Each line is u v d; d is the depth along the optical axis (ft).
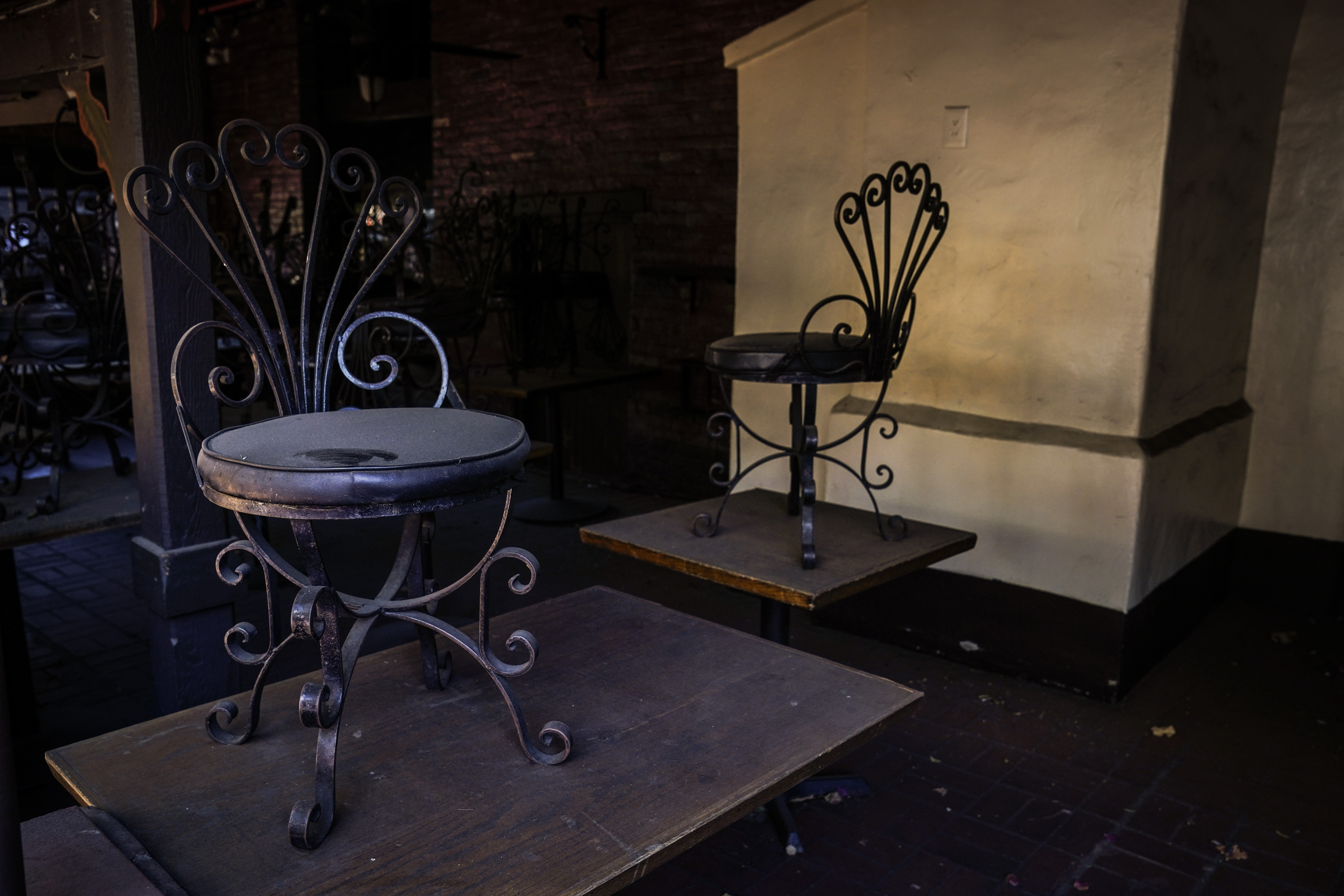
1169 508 9.70
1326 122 11.10
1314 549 11.76
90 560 14.12
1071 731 8.78
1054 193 9.28
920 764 8.21
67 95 8.71
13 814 2.27
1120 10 8.64
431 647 4.35
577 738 4.02
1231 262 10.78
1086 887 6.55
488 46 19.10
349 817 3.43
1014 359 9.80
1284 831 7.21
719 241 15.88
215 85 25.61
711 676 4.68
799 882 6.63
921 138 10.08
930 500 10.36
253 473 3.12
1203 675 10.03
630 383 17.70
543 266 18.39
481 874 3.11
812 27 10.78
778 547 7.23
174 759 3.85
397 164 22.81
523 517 15.87
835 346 6.68
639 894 6.48
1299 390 11.66
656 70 16.29
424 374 15.24
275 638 3.79
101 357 8.10
